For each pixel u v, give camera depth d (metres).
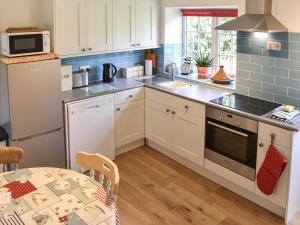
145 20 4.54
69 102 3.75
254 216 3.29
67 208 1.99
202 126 3.78
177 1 4.42
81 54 3.97
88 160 2.41
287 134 2.98
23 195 2.11
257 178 3.25
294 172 3.08
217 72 4.37
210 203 3.49
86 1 3.87
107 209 1.99
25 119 3.47
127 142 4.48
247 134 3.31
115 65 4.76
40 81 3.49
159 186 3.79
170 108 4.15
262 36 3.62
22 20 3.77
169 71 4.84
